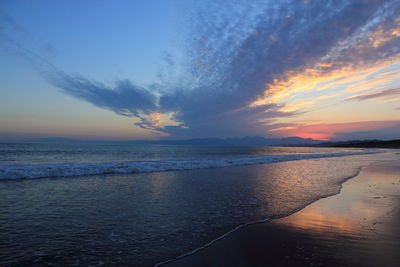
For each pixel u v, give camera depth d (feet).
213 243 15.25
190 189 33.68
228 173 52.85
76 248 14.29
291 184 38.70
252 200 27.43
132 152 164.66
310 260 12.78
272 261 12.70
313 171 58.65
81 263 12.46
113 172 51.21
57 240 15.42
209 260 12.89
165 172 53.57
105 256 13.33
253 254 13.60
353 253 13.60
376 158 123.85
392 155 160.97
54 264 12.29
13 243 14.75
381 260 12.74
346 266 12.07
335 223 19.26
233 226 18.54
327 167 70.18
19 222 18.66
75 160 92.22
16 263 12.26
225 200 27.35
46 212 21.47
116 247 14.56
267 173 53.67
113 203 25.20
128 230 17.48
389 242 15.29
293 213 22.21
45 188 32.27
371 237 16.12
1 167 46.19
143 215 21.21
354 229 17.76
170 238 16.07
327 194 30.94
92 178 42.27
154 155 136.77
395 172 57.31
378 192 32.40
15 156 101.96
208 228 18.10
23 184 34.63
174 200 27.09
